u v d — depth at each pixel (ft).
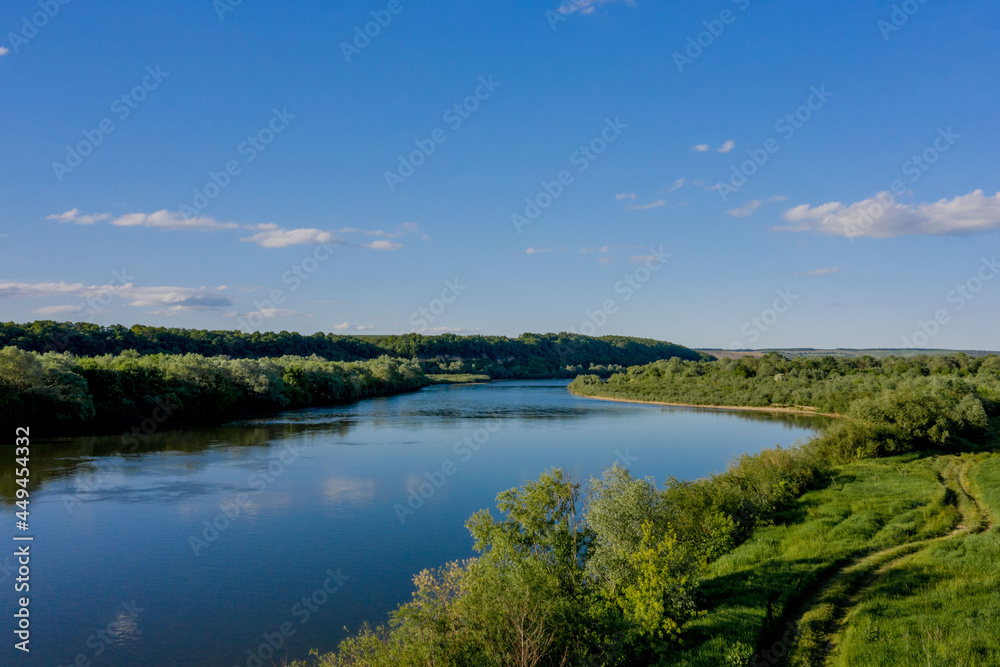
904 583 72.23
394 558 104.63
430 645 56.08
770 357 482.69
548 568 69.87
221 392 303.27
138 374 269.44
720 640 61.52
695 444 230.89
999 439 201.36
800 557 84.53
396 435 247.70
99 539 111.96
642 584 64.95
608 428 279.90
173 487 149.79
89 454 190.19
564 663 56.29
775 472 128.88
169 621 81.46
